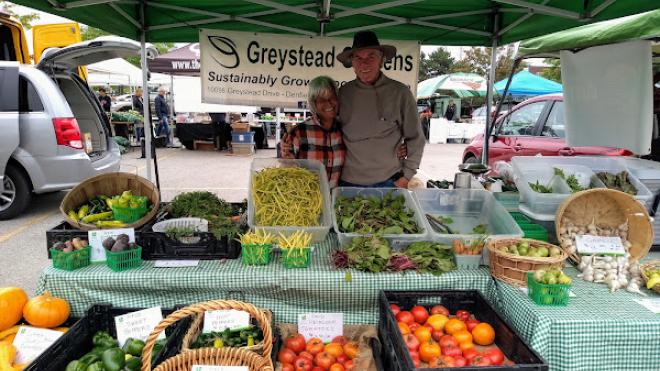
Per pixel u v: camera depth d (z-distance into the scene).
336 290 2.27
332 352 2.12
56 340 2.01
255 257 2.30
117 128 12.44
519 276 2.18
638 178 3.07
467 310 2.31
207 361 1.84
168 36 4.31
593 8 2.97
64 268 2.28
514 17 3.80
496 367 1.65
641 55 3.06
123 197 2.51
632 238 2.43
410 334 2.01
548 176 3.16
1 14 6.48
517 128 6.41
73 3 2.78
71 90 5.96
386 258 2.26
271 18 4.05
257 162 2.84
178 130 12.66
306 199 2.54
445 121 17.69
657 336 1.89
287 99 4.38
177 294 2.32
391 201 2.79
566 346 1.87
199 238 2.38
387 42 4.34
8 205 5.29
